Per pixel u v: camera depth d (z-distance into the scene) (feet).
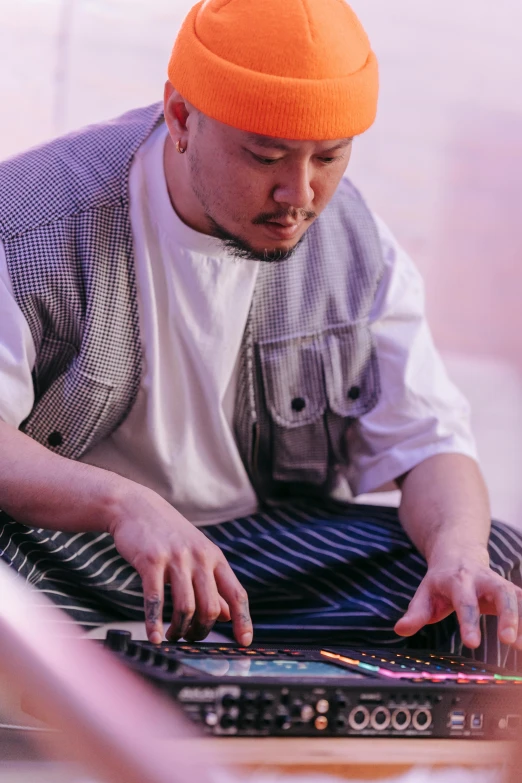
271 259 4.70
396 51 9.71
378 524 5.73
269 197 4.45
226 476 5.75
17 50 8.61
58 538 5.04
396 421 5.83
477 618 4.21
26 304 5.08
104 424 5.36
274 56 4.28
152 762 2.46
